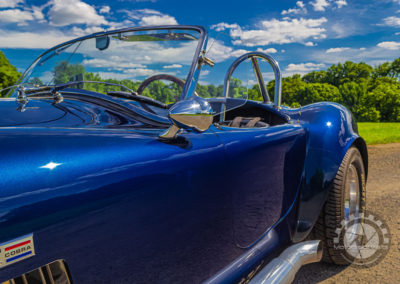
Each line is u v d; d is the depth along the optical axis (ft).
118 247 3.20
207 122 4.03
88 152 3.16
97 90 5.45
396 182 14.65
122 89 5.43
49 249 2.65
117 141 3.56
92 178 2.99
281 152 6.26
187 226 4.06
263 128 6.15
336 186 7.39
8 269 2.43
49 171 2.76
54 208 2.68
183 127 3.91
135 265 3.41
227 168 4.71
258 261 5.58
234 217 5.01
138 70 5.44
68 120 4.42
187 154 4.09
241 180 5.06
